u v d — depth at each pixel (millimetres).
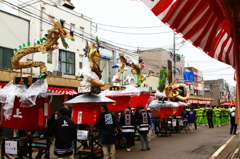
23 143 5688
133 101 11852
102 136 7477
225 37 4684
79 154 8312
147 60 33250
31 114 5496
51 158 8195
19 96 5309
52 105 16656
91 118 7723
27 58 15062
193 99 32125
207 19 3832
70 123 5797
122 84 11883
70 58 18703
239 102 3518
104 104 8117
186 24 3658
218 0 3371
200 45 4312
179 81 37094
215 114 21578
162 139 13133
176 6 3211
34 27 16938
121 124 9781
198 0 3289
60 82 14164
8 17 14164
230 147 9875
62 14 18828
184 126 17906
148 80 27953
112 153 7664
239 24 3613
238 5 3365
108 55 22562
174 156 8430
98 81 7578
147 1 3062
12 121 5543
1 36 13633
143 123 9766
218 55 4938
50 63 16984
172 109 14789
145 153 9117
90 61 7492
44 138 5922
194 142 11719
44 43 5984
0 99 5625
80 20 20312
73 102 7414
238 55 3537
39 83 5852
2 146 5852
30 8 17422
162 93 14312
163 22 3400
